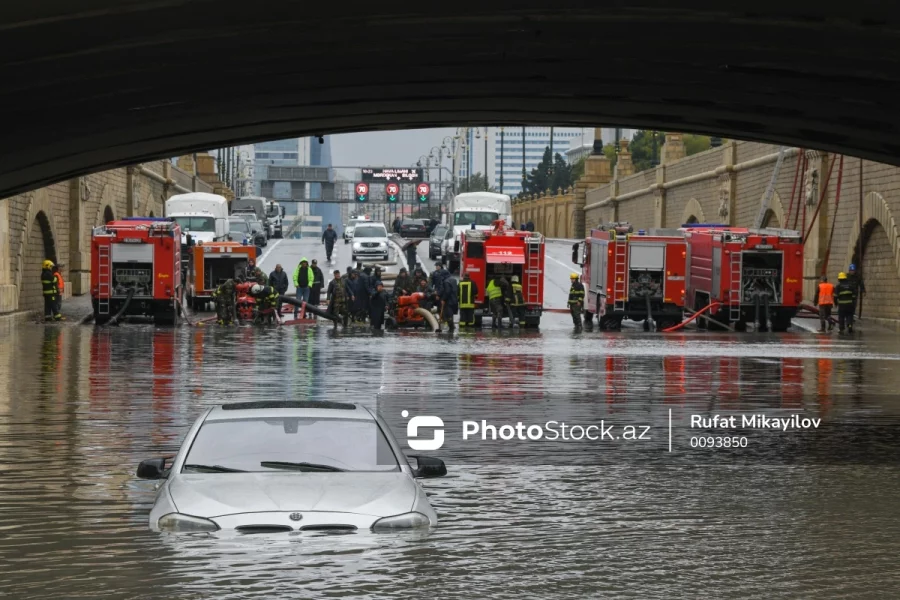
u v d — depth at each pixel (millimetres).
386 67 62688
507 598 22250
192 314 123312
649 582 23828
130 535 27719
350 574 23062
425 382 62625
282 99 71000
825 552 26781
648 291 110500
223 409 27016
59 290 112312
